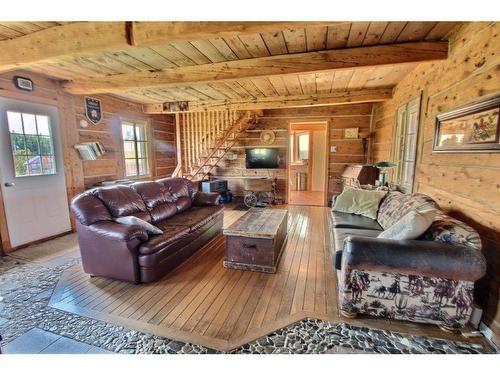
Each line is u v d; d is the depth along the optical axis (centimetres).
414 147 336
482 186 201
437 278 185
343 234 273
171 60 317
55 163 396
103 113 483
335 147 616
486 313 188
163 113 642
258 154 651
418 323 198
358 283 198
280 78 394
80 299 234
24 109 351
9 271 288
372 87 452
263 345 179
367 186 432
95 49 225
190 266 298
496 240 185
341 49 284
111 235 251
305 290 246
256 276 274
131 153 562
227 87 446
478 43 210
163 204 363
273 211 380
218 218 415
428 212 209
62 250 348
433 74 291
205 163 651
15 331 193
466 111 222
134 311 216
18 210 348
